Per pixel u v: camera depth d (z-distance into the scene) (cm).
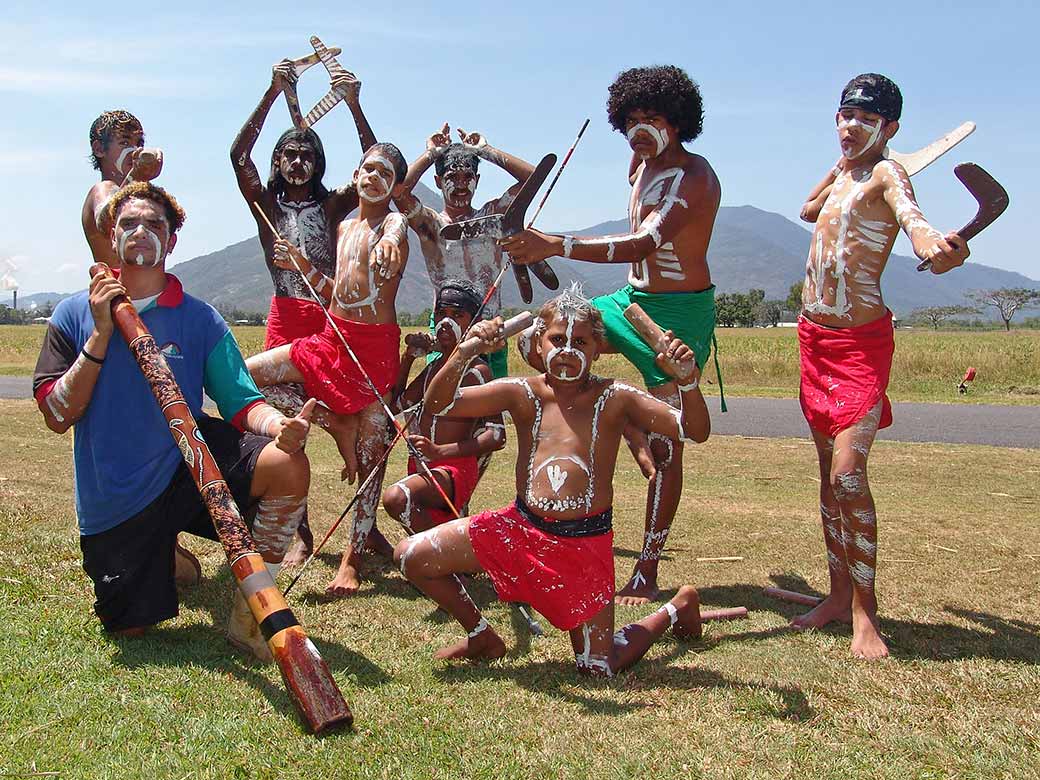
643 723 338
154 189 402
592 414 386
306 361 525
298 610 461
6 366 2417
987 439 1192
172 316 406
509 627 448
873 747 325
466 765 301
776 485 847
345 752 307
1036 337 4447
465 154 585
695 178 504
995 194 389
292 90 570
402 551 387
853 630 443
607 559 384
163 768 292
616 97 512
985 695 374
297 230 569
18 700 334
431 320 566
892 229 451
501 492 763
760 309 11288
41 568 481
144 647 391
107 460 387
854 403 448
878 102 453
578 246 462
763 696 365
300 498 394
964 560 586
